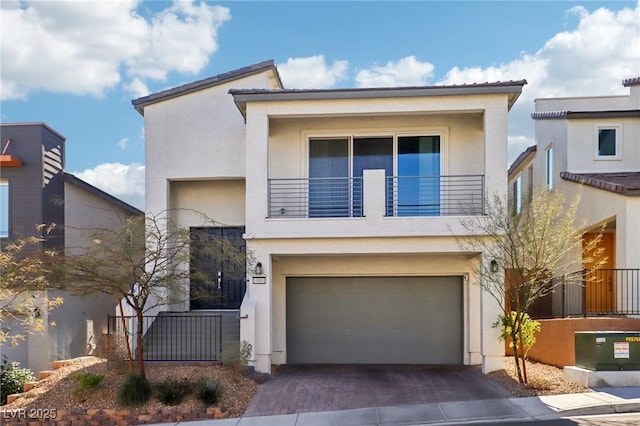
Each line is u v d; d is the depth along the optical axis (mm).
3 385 10055
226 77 13352
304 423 7605
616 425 6961
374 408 8234
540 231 9258
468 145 12031
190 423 7895
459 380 10141
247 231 10867
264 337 10680
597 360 8891
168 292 10070
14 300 10227
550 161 16328
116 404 8508
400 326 12523
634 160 14586
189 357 10828
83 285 8703
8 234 12734
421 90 10742
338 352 12531
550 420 7312
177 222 13641
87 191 15008
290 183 12250
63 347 12625
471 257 11812
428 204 12109
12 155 12836
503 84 10500
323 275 12586
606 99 17844
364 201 10773
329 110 11016
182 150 13352
